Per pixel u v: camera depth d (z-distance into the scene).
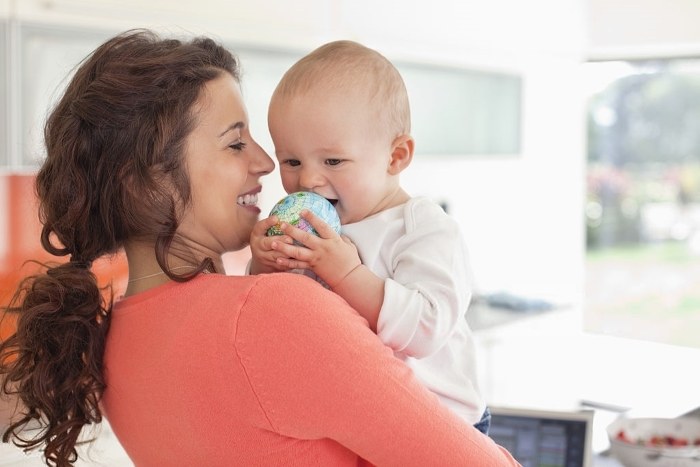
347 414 0.99
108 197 1.09
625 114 8.27
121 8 2.40
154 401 1.08
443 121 3.66
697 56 3.71
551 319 3.88
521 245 4.48
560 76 4.21
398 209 1.25
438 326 1.13
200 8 2.59
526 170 4.37
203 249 1.15
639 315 7.54
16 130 2.26
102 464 2.16
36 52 2.28
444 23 3.48
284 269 1.13
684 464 2.00
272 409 1.00
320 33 3.01
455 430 1.03
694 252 8.35
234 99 1.15
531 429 1.99
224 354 1.01
